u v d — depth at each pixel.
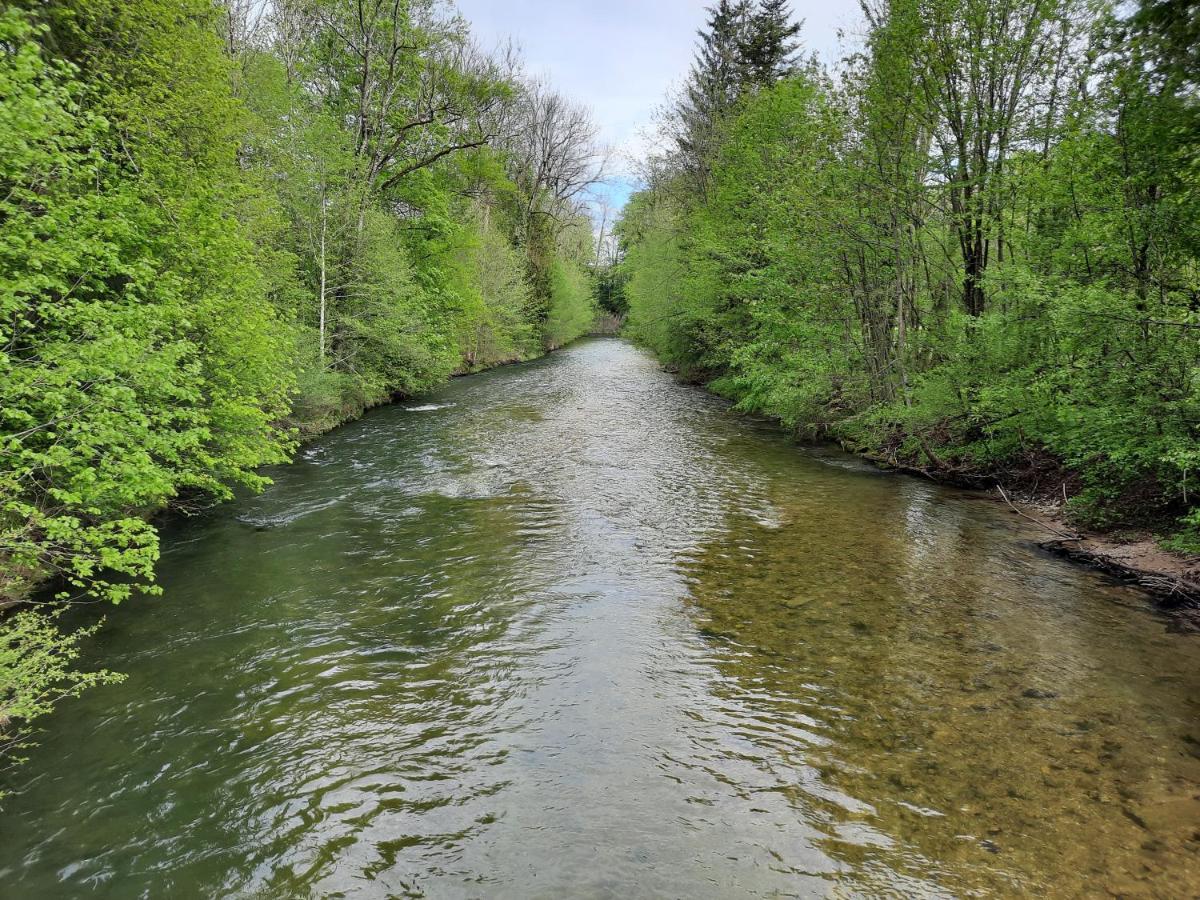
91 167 8.40
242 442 10.80
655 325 38.81
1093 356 10.35
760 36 36.16
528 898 4.11
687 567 9.59
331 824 4.79
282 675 6.80
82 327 8.00
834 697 6.28
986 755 5.38
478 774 5.28
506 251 44.47
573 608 8.27
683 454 17.48
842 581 9.03
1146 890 4.04
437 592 8.78
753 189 21.52
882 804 4.86
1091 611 8.04
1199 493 9.27
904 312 17.75
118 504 9.23
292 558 9.99
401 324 25.47
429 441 18.97
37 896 4.24
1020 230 13.30
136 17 11.57
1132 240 10.32
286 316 17.69
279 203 19.31
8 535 6.38
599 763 5.39
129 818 4.90
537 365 44.88
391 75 28.73
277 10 28.00
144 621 7.97
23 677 5.51
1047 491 12.77
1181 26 8.64
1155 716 5.88
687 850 4.47
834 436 19.62
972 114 15.23
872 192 16.25
